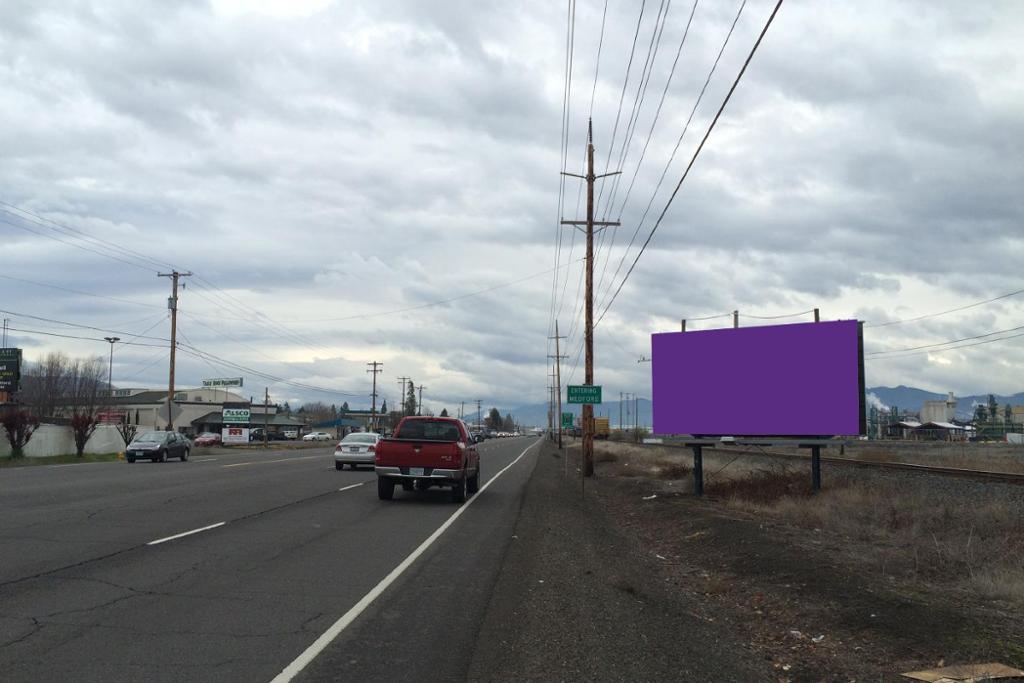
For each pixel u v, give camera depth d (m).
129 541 12.14
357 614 8.07
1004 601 8.98
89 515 15.19
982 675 6.50
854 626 8.29
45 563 10.18
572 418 39.56
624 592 10.12
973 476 23.25
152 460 41.09
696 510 18.98
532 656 6.95
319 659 6.52
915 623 8.01
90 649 6.59
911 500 17.02
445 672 6.36
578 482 31.47
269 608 8.20
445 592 9.38
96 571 9.77
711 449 53.22
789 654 7.70
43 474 27.64
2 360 49.56
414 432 21.05
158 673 6.03
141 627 7.31
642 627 8.20
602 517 20.30
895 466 27.66
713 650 7.48
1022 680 6.43
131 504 17.33
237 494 20.22
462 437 21.08
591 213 32.50
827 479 23.03
